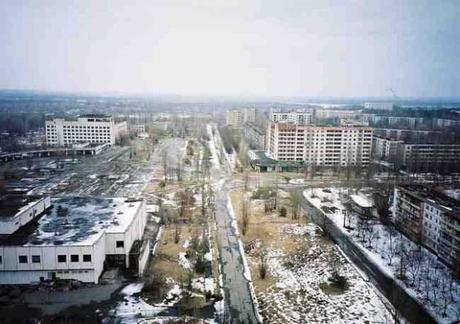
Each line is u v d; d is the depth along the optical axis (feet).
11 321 269.44
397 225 471.62
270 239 441.27
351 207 557.74
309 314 290.97
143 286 320.91
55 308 287.07
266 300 311.06
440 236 382.01
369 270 363.97
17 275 321.52
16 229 357.41
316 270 365.81
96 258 325.62
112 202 459.73
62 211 416.87
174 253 393.29
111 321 272.10
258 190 640.17
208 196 612.29
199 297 309.83
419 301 305.73
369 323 278.87
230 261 382.42
